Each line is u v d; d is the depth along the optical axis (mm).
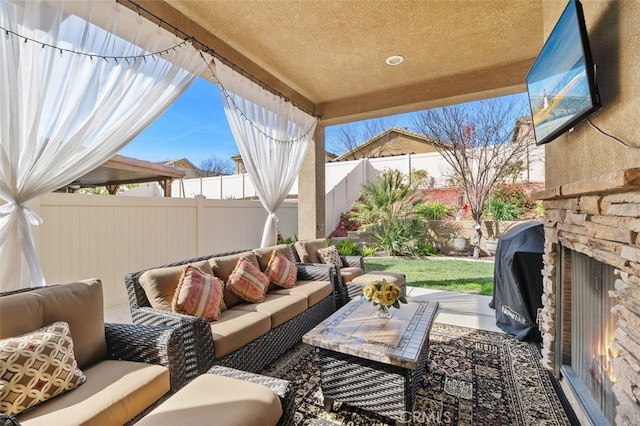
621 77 1367
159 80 2807
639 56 1225
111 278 3781
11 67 1969
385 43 3646
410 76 4500
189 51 3053
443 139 8312
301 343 3039
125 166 5668
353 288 3762
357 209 9359
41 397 1329
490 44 3682
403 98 4844
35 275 2102
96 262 3635
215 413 1260
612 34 1448
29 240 2102
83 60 2324
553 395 2168
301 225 5766
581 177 1839
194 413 1259
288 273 3424
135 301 2305
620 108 1372
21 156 2066
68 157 2271
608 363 1701
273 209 4562
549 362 2398
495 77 4230
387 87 4879
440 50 3805
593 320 1903
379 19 3201
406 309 2572
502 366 2557
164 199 4402
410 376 1847
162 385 1607
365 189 8828
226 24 3301
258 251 3527
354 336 2045
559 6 2209
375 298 2311
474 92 4359
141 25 2676
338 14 3125
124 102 2580
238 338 2225
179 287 2377
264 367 2545
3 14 1946
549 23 2438
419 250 8125
